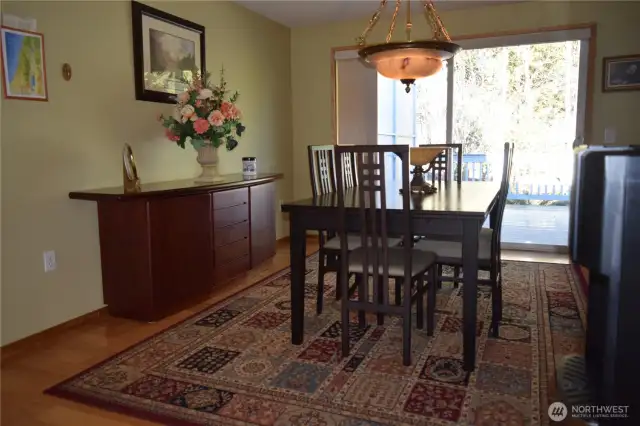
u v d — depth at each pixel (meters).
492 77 6.38
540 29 4.24
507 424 1.71
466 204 2.28
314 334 2.59
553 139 6.48
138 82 3.17
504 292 3.23
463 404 1.85
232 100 3.55
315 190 2.93
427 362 2.22
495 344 2.41
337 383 2.04
